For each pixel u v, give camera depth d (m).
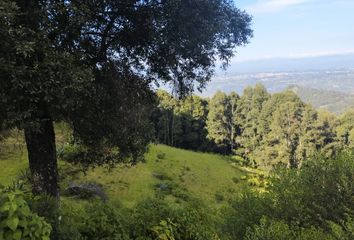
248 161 93.94
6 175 30.64
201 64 11.04
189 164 61.53
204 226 9.25
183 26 9.62
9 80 7.66
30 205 6.52
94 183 33.84
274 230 4.79
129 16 10.04
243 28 11.30
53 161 10.17
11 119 7.99
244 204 5.96
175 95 12.16
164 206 9.95
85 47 10.05
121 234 8.53
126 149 12.02
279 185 5.79
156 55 10.84
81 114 10.33
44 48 7.93
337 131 84.38
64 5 8.34
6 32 7.04
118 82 10.89
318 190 5.45
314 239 4.68
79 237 7.09
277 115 87.75
